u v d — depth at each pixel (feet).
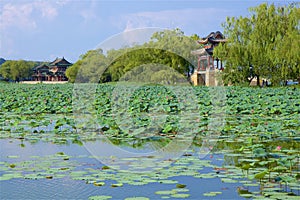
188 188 19.44
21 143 31.73
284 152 27.25
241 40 116.37
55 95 79.36
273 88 98.63
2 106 59.72
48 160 25.36
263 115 48.65
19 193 18.76
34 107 56.85
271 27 112.06
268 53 109.09
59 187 19.54
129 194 18.60
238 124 40.96
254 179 20.67
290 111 51.21
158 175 21.40
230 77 115.44
